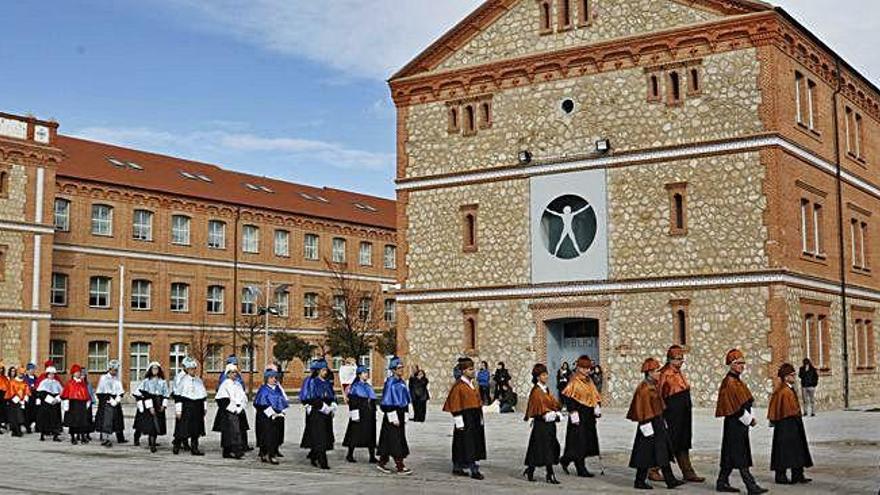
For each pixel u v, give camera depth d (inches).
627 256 1341.0
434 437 1000.9
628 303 1336.1
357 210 2903.5
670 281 1305.4
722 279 1267.2
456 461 666.2
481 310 1456.7
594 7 1393.9
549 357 1403.8
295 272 2623.0
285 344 2456.9
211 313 2417.6
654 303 1316.4
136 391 933.2
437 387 1481.3
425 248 1513.3
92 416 1018.7
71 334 2116.1
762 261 1243.8
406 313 1523.1
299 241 2645.2
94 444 981.2
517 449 855.7
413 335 1513.3
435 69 1528.1
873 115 1652.3
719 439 914.7
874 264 1601.9
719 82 1291.8
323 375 755.4
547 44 1430.9
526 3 1454.2
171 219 2342.5
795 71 1327.5
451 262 1488.7
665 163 1322.6
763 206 1250.0
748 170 1263.5
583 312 1369.3
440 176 1507.1
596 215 1368.1
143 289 2282.2
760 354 1235.2
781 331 1226.0
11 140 1835.6
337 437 1026.1
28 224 1856.5
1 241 1815.9
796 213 1294.3
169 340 2317.9
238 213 2487.7
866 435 939.3
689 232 1298.0
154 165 2477.9
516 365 1418.6
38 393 1043.9
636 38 1349.7
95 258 2175.2
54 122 1916.8
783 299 1232.2
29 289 1849.2
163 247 2315.5
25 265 1849.2
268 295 2321.6
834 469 682.2
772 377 1226.0
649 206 1330.0
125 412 1530.5
